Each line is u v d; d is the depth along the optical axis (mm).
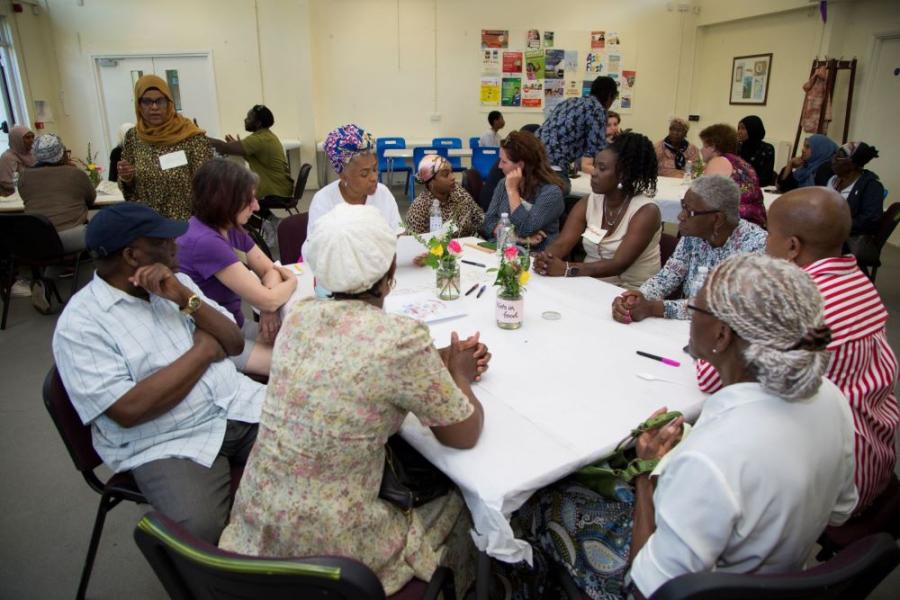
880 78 6004
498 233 2605
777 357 794
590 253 2592
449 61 8219
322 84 8031
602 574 1095
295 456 981
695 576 747
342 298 1057
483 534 1044
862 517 1261
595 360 1491
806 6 6664
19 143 4781
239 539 1058
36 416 2617
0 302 4055
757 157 5449
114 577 1720
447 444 1109
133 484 1433
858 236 3766
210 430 1468
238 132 8062
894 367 1224
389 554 1066
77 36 7488
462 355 1350
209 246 1863
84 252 3982
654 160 2340
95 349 1306
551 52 8352
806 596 760
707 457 811
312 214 2490
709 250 1923
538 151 2740
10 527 1930
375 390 968
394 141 7855
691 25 8531
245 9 7602
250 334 2061
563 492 1171
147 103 2934
